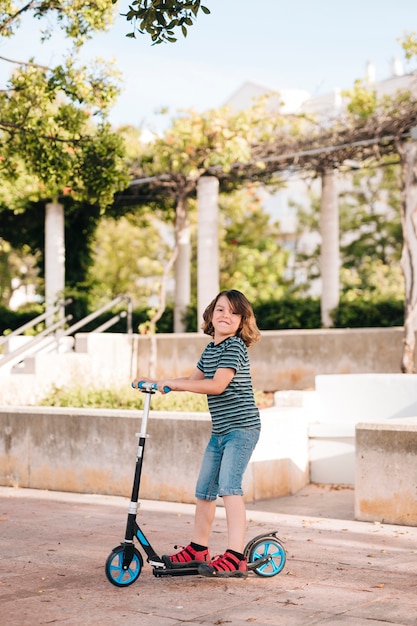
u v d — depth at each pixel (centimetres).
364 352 1215
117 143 1105
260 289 2205
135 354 1409
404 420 718
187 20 623
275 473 823
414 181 1288
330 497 817
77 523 704
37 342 1371
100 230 2659
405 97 1320
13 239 1858
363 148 1398
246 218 2477
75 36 1027
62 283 1688
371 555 579
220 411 498
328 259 1517
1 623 422
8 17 1015
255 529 679
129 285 2723
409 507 688
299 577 513
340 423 887
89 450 869
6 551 595
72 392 1138
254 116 1407
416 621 416
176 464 811
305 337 1250
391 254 2516
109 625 416
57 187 1554
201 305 1502
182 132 1411
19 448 920
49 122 1079
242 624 414
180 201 1534
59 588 490
